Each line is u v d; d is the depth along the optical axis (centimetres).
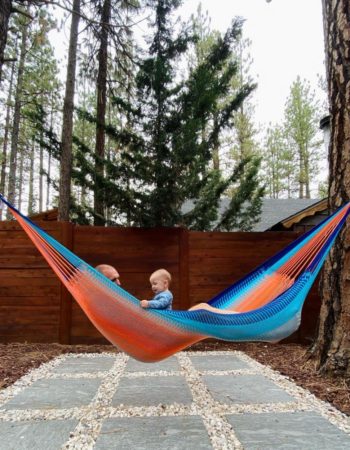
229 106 624
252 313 272
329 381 346
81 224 739
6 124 1537
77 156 620
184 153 532
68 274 276
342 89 366
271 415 265
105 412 272
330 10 382
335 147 374
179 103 575
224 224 729
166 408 280
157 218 551
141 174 563
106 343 527
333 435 231
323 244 302
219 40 598
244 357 465
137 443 220
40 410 277
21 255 527
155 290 324
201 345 536
